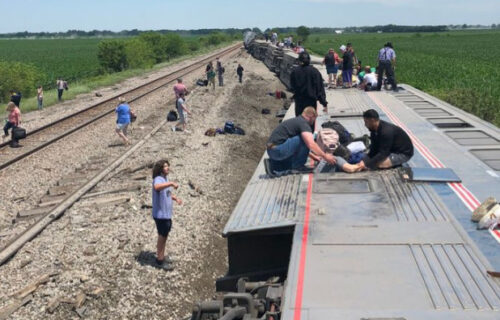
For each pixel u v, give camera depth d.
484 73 43.59
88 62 82.69
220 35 122.12
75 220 11.12
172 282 9.08
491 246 5.25
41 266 9.21
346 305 4.23
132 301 8.38
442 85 33.59
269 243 6.51
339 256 5.11
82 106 26.48
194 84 35.97
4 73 32.22
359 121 12.38
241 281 6.12
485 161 8.60
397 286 4.50
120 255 9.70
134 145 17.66
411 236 5.50
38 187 13.66
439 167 8.29
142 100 28.38
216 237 11.16
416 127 11.54
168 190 9.24
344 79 20.08
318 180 7.52
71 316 7.89
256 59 64.56
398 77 39.03
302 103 10.80
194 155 16.78
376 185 7.15
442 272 4.71
